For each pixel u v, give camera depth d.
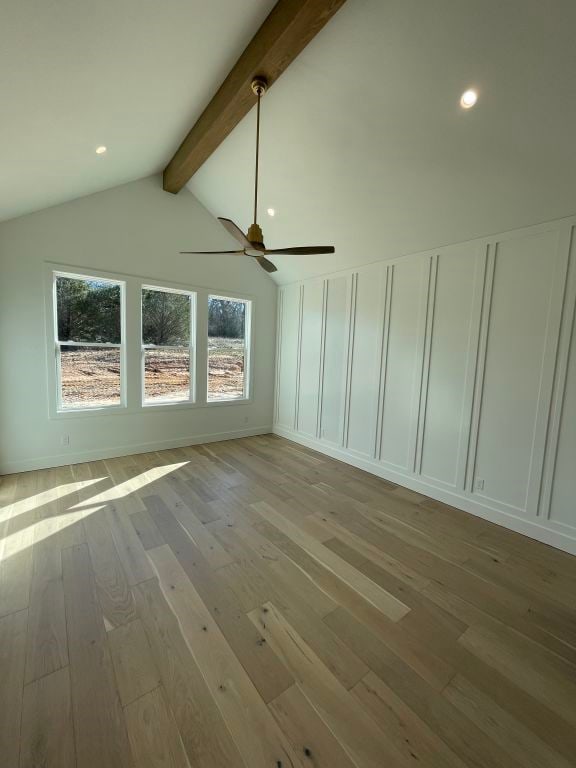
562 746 1.26
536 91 1.95
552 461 2.69
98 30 1.65
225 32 2.09
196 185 4.40
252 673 1.49
